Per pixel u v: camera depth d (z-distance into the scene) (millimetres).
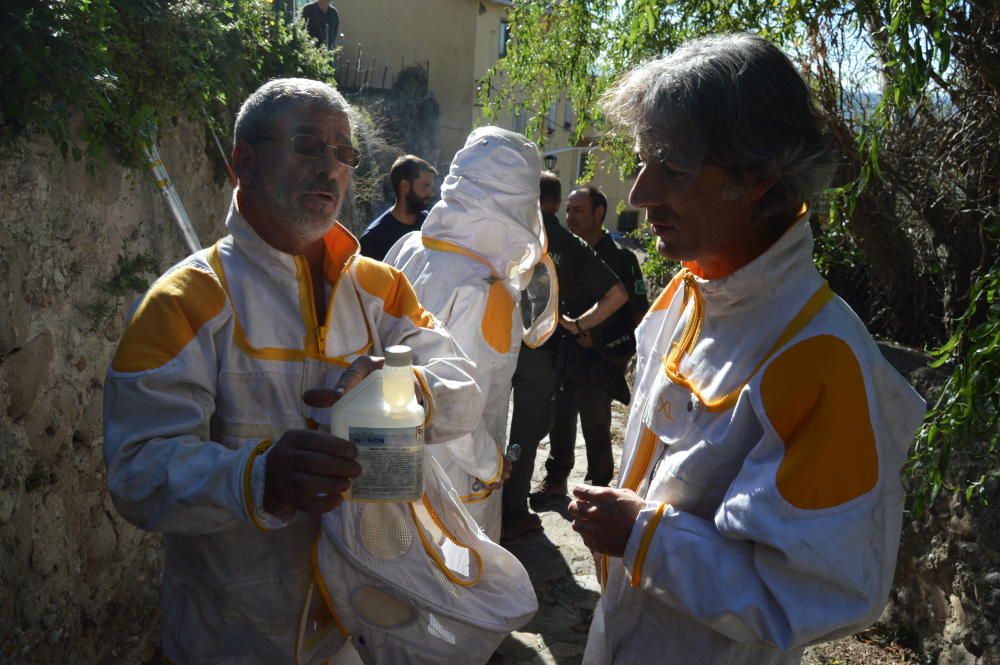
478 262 2863
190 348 1610
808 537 1269
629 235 7793
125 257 3115
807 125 1394
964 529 2990
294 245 1740
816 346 1358
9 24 2410
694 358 1567
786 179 1393
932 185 3869
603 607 1701
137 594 3166
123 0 3062
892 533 1378
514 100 6023
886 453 1381
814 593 1295
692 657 1496
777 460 1341
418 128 17875
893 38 2484
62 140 2527
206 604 1726
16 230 2422
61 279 2666
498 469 2938
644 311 4906
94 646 2846
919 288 4375
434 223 2934
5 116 2387
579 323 4605
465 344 2775
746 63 1367
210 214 4168
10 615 2346
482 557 1926
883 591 1328
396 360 1558
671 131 1381
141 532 3211
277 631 1736
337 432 1554
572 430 5070
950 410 2273
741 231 1462
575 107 5738
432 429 1845
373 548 1745
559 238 4570
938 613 3197
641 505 1491
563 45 5500
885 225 4250
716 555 1359
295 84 1711
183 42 3523
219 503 1468
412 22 19766
